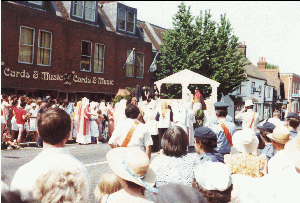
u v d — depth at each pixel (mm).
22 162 7461
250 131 3287
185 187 1819
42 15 15766
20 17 14766
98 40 19109
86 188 1918
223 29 23953
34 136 11234
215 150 4500
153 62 23047
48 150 2143
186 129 9914
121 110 10867
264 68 41875
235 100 30172
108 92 19875
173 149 2951
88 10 19109
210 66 23016
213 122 6859
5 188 1571
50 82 16203
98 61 19391
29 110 11047
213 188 2180
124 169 2143
